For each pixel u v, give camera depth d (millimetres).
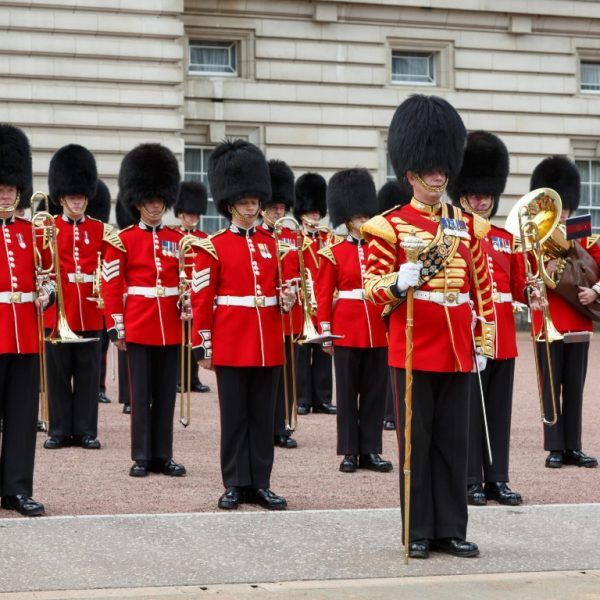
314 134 43250
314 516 14695
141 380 18125
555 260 18734
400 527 14258
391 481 17734
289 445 20781
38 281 15516
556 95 46188
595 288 18578
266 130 42812
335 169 43469
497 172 17141
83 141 38469
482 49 45281
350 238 19375
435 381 13258
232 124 42531
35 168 37906
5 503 15414
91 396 20781
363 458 18828
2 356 15188
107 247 18578
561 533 14164
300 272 16953
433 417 13320
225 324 15820
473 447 16219
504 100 45531
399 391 13258
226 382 15758
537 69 45906
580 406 18969
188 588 11742
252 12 42594
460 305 13266
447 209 13430
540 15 45656
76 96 38312
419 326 13180
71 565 12438
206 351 15789
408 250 12727
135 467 17906
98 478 17703
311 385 25766
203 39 42500
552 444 18859
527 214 17562
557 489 17094
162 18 39219
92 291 21094
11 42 37594
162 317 18328
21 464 15250
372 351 18750
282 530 14000
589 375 31703
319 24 43312
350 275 18953
